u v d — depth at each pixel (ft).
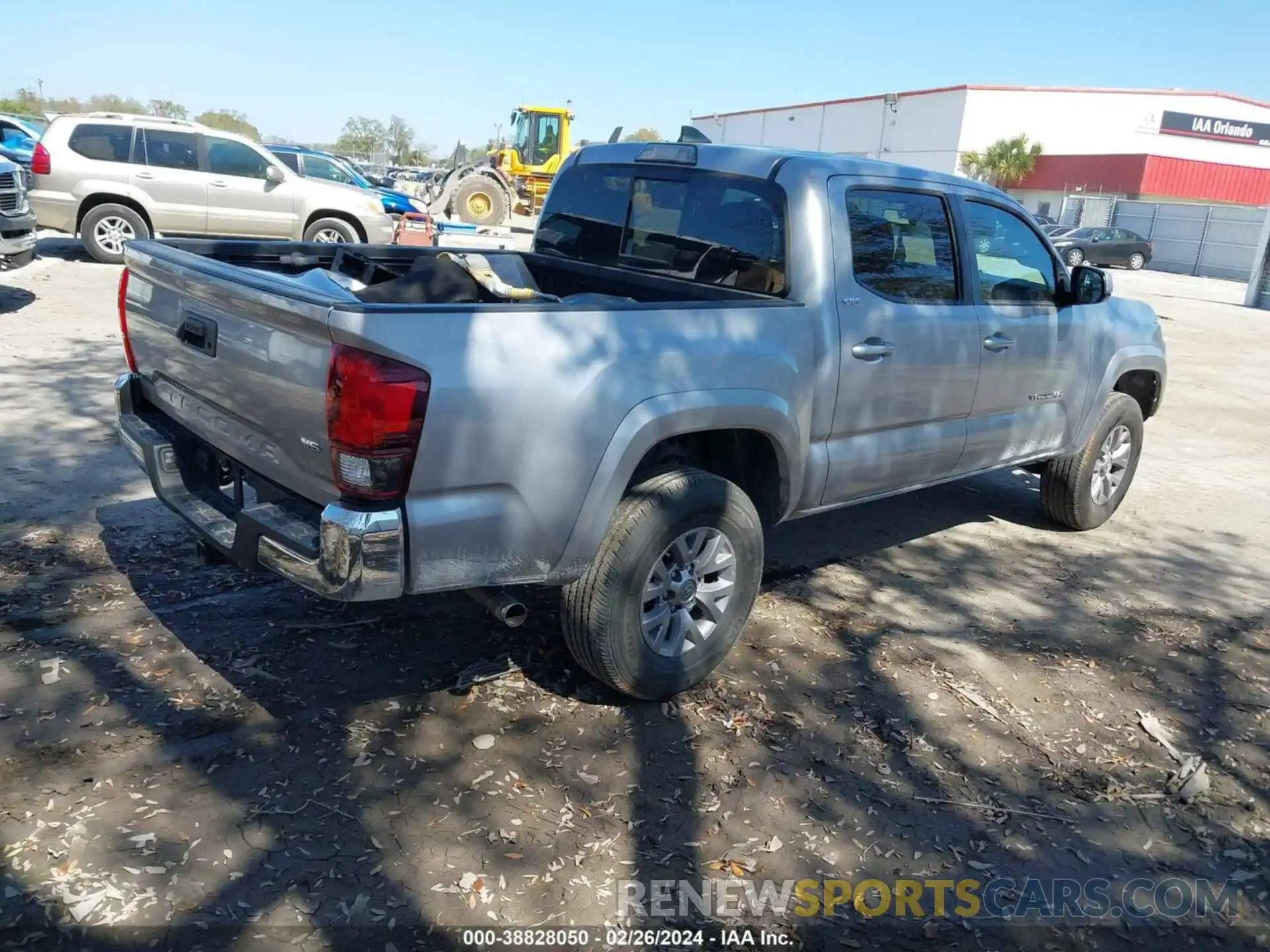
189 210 43.24
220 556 12.10
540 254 16.42
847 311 12.75
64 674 11.34
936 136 166.20
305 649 12.32
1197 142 165.17
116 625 12.50
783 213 12.60
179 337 11.00
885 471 14.05
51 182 41.47
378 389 8.57
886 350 13.26
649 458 11.58
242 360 9.86
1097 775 11.00
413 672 12.00
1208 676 13.53
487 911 8.38
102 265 43.16
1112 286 16.71
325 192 45.39
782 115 210.79
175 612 12.94
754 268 12.89
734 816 9.83
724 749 10.91
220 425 10.66
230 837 8.96
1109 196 134.82
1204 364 43.29
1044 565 17.42
